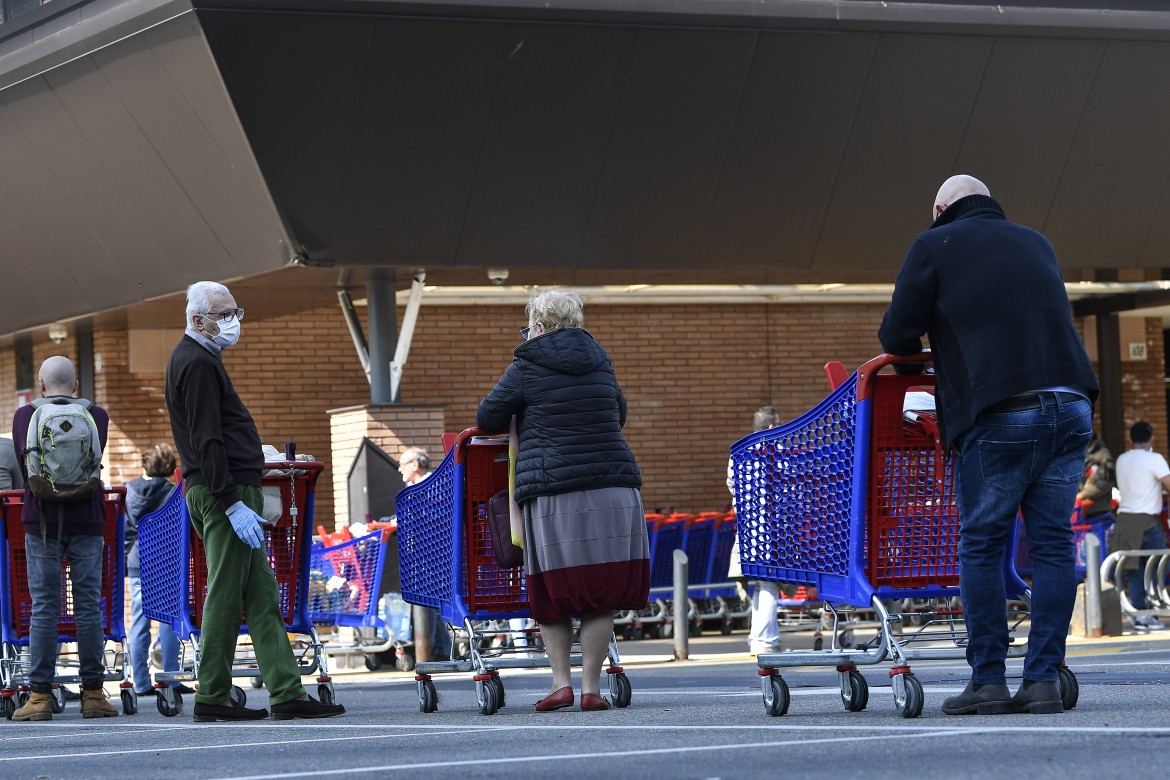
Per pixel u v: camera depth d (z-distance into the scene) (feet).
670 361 156.76
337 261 107.45
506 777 31.12
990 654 40.93
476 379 150.30
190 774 34.55
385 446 115.03
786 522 45.24
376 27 96.89
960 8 108.99
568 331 52.60
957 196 42.63
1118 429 168.04
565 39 101.60
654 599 123.95
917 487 43.29
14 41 107.76
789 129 111.24
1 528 68.49
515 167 106.73
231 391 57.06
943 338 40.83
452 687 79.92
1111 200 123.34
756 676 74.54
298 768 34.86
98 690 66.85
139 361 138.92
